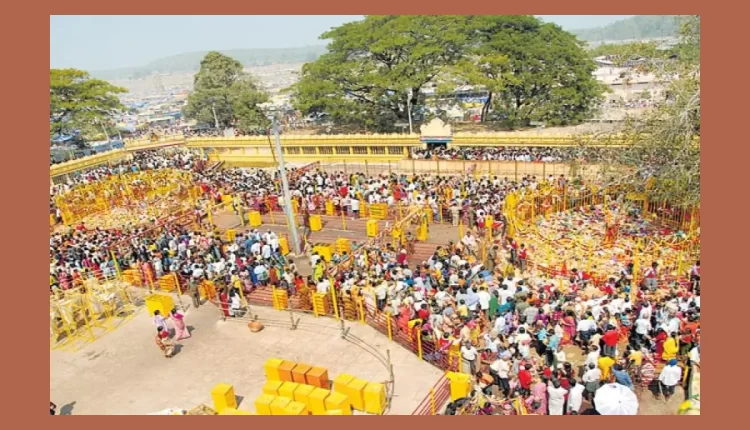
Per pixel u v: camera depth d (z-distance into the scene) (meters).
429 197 33.50
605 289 20.75
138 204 43.53
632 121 31.86
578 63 63.34
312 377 17.08
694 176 27.22
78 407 18.02
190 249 28.80
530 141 45.56
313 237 32.88
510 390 16.27
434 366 18.31
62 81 73.62
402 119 72.25
